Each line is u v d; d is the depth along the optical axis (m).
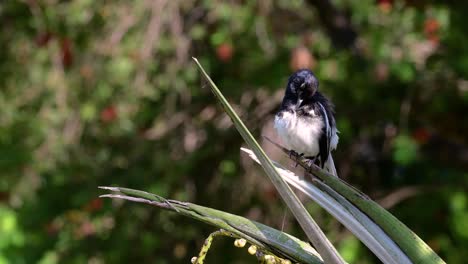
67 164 12.64
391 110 11.73
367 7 11.72
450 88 11.67
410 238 3.98
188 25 12.23
